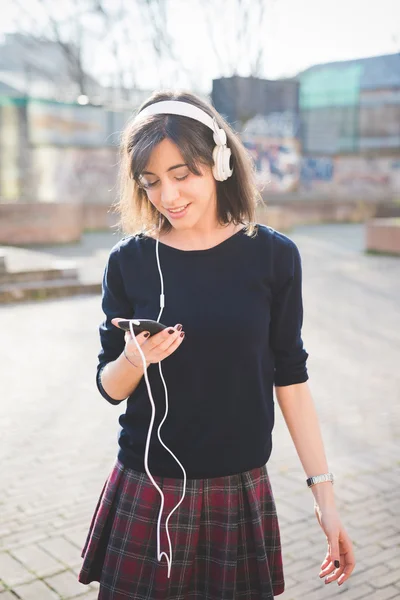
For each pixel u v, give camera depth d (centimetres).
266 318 173
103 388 172
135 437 174
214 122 167
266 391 175
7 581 312
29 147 2158
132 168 164
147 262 175
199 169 163
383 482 423
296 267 177
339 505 390
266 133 2772
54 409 566
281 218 2202
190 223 167
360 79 3012
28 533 358
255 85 2616
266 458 177
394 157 3161
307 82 2883
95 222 2139
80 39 2330
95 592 304
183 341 166
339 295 1132
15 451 473
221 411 168
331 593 306
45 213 1750
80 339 823
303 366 182
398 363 720
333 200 2714
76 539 352
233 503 171
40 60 2547
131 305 179
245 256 173
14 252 1518
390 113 3094
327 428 522
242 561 174
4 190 2150
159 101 168
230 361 167
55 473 437
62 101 2181
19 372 676
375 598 303
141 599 168
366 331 870
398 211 2772
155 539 169
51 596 301
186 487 170
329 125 3033
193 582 174
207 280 170
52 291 1123
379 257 1628
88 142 2234
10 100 2122
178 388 168
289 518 374
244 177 175
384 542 351
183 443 169
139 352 154
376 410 567
